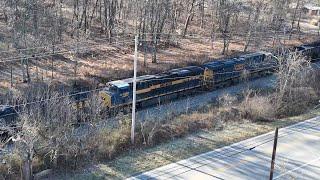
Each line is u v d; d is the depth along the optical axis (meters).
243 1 98.56
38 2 68.44
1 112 40.75
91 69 59.97
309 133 48.50
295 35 87.94
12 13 69.38
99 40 71.88
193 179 37.81
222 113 51.19
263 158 42.25
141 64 63.28
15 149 37.09
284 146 45.06
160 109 51.59
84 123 43.53
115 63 63.03
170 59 66.88
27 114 38.56
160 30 72.31
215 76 59.59
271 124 50.38
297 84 59.03
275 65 67.25
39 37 61.25
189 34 80.81
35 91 46.94
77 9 76.31
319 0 110.94
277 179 38.66
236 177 38.62
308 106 56.38
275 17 86.12
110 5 76.94
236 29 83.44
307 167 41.16
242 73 62.47
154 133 44.12
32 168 36.81
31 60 60.97
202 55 69.75
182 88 56.12
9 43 61.88
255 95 54.97
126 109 50.66
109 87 49.81
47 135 38.62
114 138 42.34
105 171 38.28
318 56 77.06
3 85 52.12
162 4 73.25
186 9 88.00
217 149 43.44
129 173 38.16
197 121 48.59
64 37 69.94
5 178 35.78
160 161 40.44
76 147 39.09
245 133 47.44
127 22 79.81
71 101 43.62
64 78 55.75
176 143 44.12
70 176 37.22
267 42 81.44
